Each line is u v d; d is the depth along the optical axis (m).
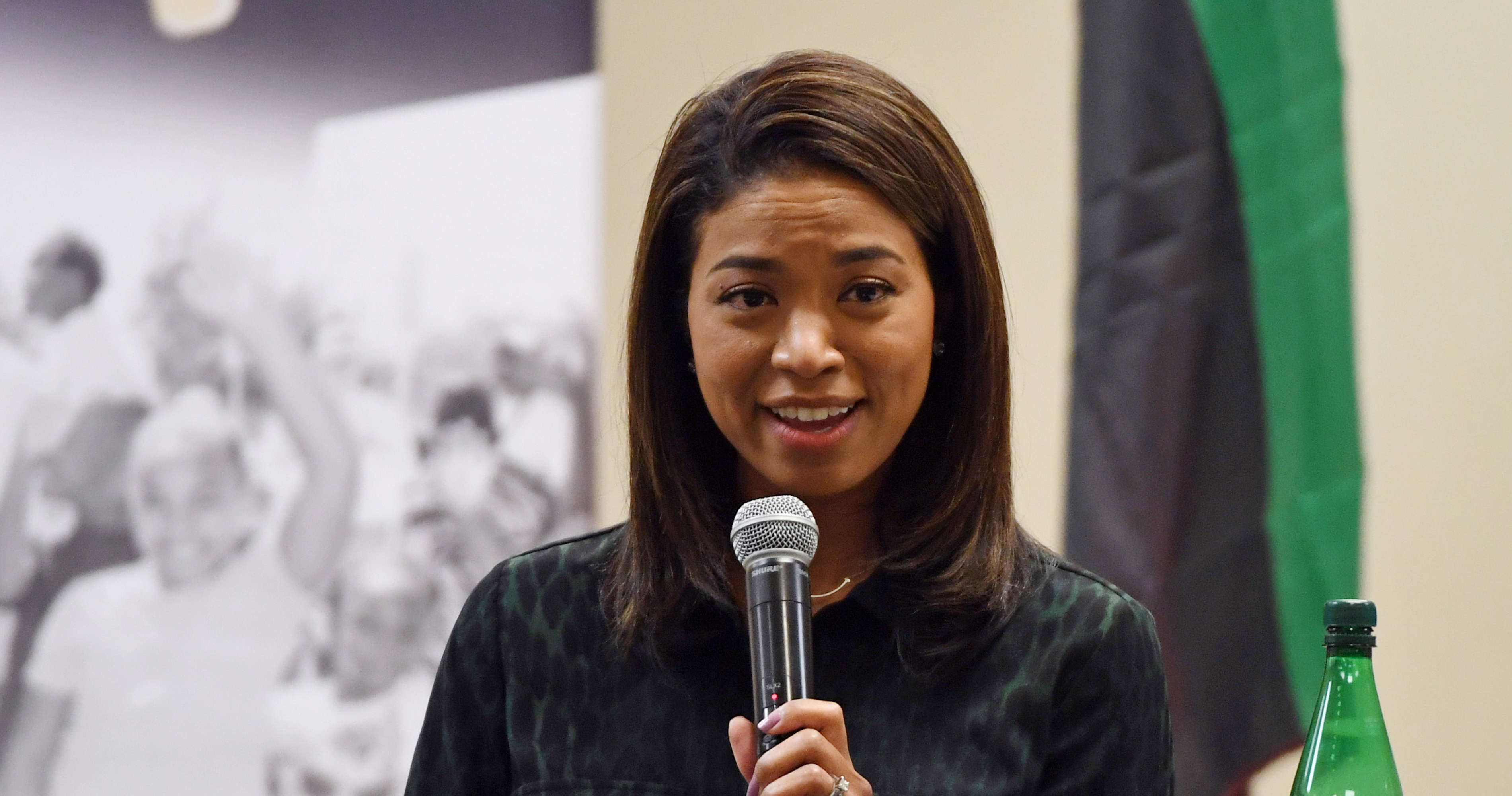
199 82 11.43
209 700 11.00
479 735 5.92
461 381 11.29
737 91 5.51
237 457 11.20
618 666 5.73
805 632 4.54
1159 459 10.66
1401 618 10.34
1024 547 5.82
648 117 11.38
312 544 11.16
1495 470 10.33
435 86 11.48
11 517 11.12
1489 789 10.13
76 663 11.00
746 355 5.23
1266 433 10.59
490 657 5.95
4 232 11.30
